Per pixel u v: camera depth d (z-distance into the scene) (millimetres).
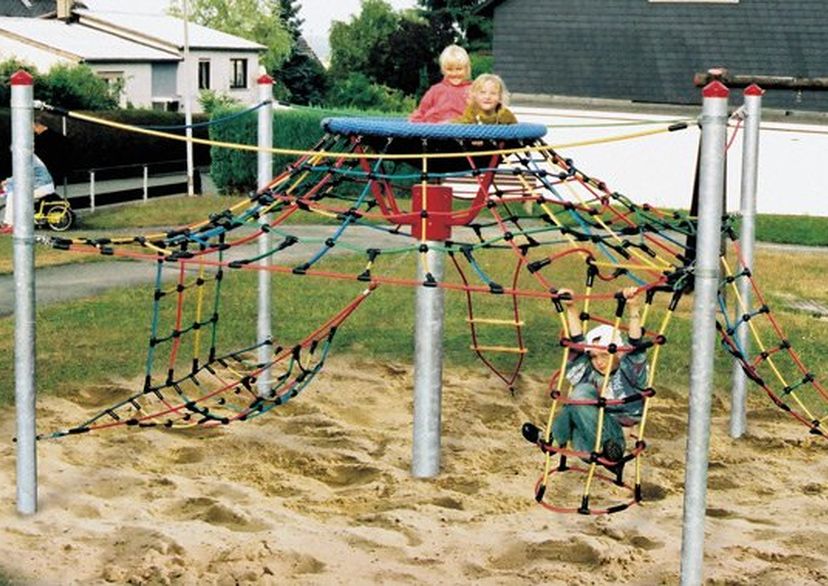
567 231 8000
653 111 35406
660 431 10633
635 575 7391
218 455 9719
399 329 14203
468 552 7719
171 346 12961
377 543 7816
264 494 8875
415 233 9117
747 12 35500
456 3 72562
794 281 19141
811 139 34281
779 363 12828
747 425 10852
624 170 35906
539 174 8695
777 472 9625
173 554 7531
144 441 9891
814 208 34500
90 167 37156
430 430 9242
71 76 45125
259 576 7238
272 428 10430
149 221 26250
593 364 8133
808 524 8383
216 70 62781
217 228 8758
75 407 10758
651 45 35938
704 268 6520
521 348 11578
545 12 36781
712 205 6477
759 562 7652
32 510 8188
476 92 9086
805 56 34719
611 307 15695
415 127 8391
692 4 35906
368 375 12281
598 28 36438
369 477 9375
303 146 34781
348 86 64250
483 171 8227
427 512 8438
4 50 54406
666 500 8836
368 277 7793
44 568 7285
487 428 10609
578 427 7996
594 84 35906
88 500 8438
